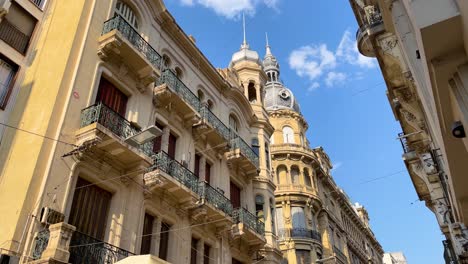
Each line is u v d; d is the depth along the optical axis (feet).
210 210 53.36
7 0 40.81
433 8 12.89
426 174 53.21
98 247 35.94
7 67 40.42
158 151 50.03
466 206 20.98
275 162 128.06
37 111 38.68
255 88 92.84
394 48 46.44
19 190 33.42
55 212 33.68
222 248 57.57
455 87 13.50
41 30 45.47
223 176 65.00
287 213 118.73
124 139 40.83
